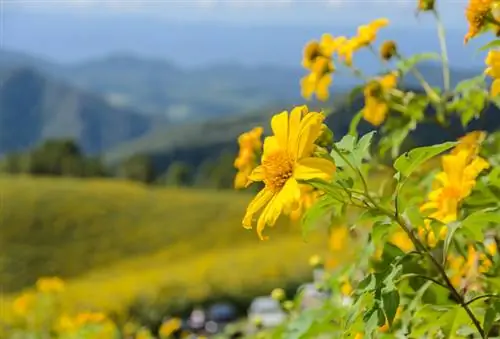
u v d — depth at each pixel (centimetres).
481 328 152
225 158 7012
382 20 254
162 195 4862
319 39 261
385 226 145
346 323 142
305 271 1994
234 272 2145
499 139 212
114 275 3659
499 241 186
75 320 538
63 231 4144
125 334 673
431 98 236
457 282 199
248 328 434
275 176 146
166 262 3962
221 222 4431
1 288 3644
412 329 174
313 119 142
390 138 231
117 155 17062
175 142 14675
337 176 143
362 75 251
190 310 1841
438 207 179
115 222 4325
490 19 185
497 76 162
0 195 4384
